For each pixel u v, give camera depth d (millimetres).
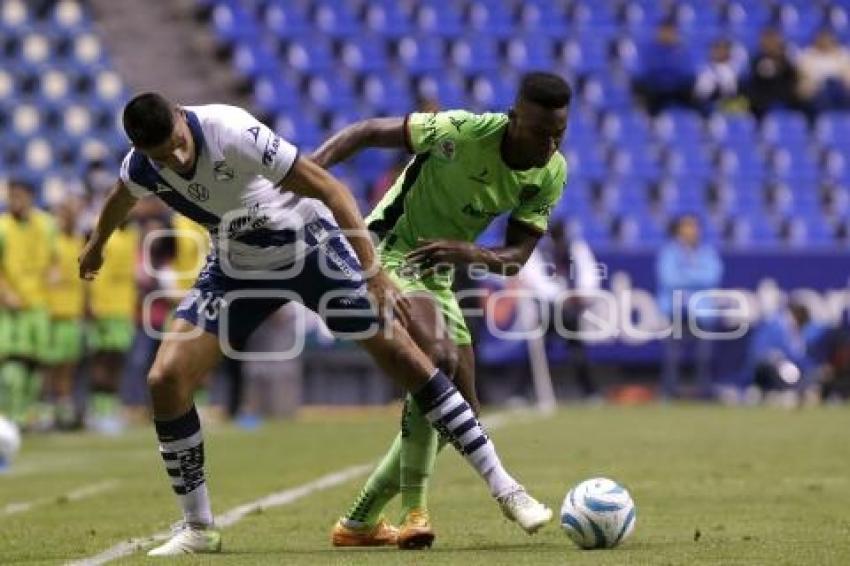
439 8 97938
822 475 37375
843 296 74562
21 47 89375
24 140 86438
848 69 94438
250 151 22422
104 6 94562
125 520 29906
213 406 72875
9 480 40531
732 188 88500
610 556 22344
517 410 68125
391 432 57344
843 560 21922
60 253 62312
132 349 70125
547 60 96000
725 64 93938
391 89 92312
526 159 24875
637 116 92125
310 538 26297
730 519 28000
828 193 89312
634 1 100375
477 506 30719
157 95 21953
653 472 38375
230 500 33469
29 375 61656
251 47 93812
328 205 22656
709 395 73625
